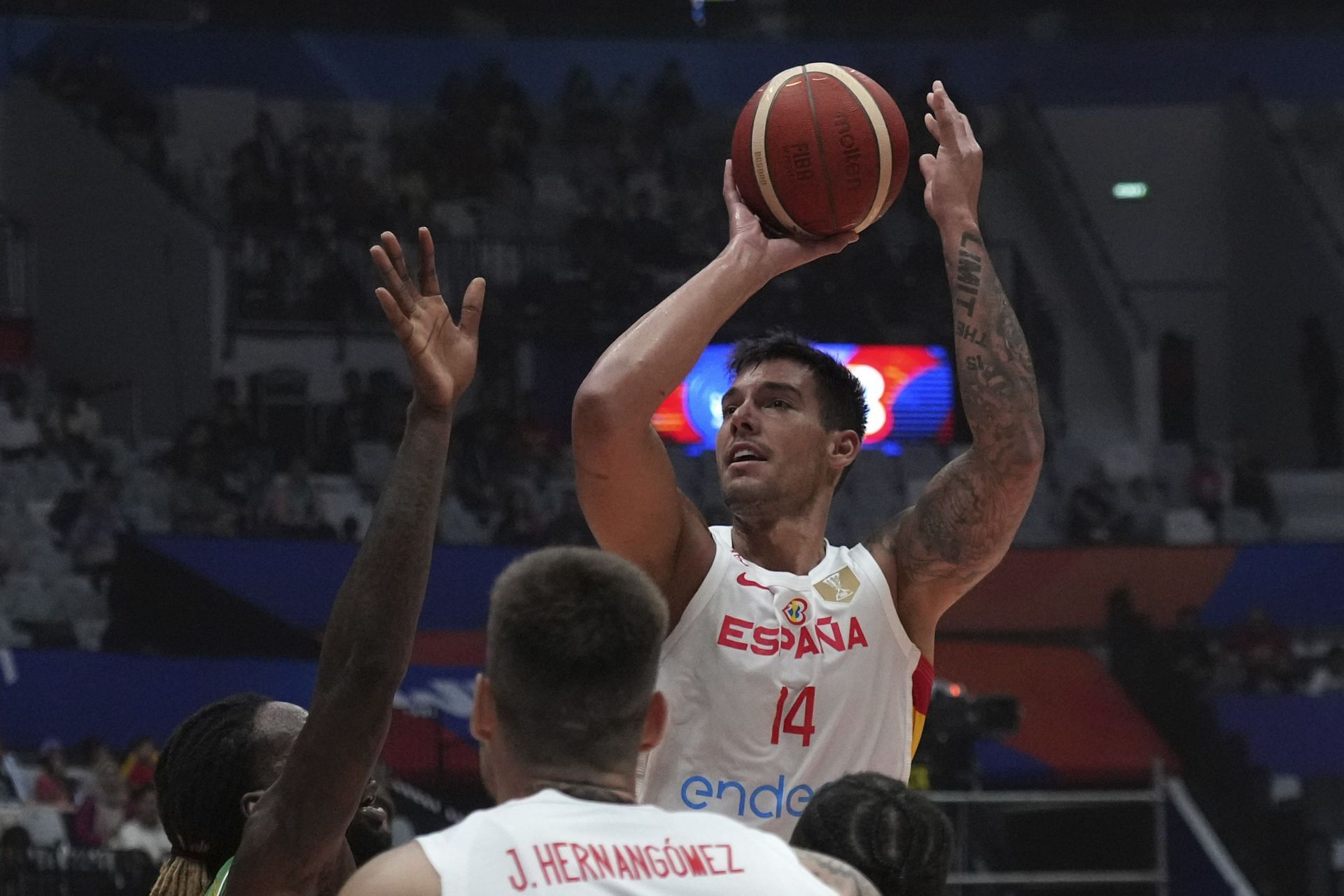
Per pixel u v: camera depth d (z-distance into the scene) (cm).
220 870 800
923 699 1001
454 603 4316
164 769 825
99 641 4262
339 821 712
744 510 977
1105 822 4044
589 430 855
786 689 919
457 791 3688
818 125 967
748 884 601
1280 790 4506
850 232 992
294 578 4281
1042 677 4512
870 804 755
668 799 912
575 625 609
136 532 4328
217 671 3988
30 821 3344
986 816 3769
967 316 950
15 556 4547
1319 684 4806
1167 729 4341
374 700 710
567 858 585
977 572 964
